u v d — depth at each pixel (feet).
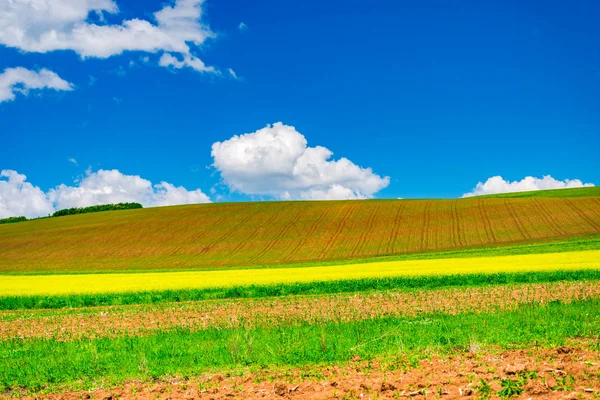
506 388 25.17
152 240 233.14
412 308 58.90
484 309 54.90
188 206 301.84
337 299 71.56
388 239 208.23
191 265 191.01
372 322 48.98
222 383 31.07
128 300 83.05
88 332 52.34
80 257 214.69
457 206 244.63
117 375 34.35
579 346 34.06
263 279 102.27
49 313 72.64
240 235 230.89
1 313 75.25
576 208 220.02
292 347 39.22
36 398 30.27
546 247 156.66
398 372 30.73
